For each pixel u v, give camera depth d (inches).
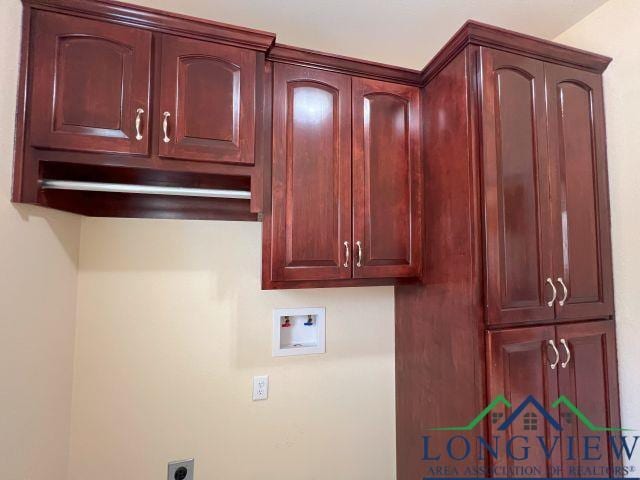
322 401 65.0
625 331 49.5
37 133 37.7
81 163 39.4
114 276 55.2
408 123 55.6
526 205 45.6
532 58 47.5
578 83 50.4
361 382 67.2
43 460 43.2
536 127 46.9
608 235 50.9
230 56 45.3
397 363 66.9
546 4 52.6
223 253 60.4
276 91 50.0
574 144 49.4
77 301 52.9
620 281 50.3
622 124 50.4
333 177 51.8
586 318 48.3
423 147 55.9
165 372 57.0
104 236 54.9
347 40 61.4
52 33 38.8
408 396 61.9
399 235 54.5
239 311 60.9
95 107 39.8
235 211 59.4
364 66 53.6
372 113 54.1
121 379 54.9
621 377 49.8
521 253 44.9
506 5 52.7
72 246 50.8
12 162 36.3
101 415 53.9
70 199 48.0
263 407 61.7
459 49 46.7
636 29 49.0
